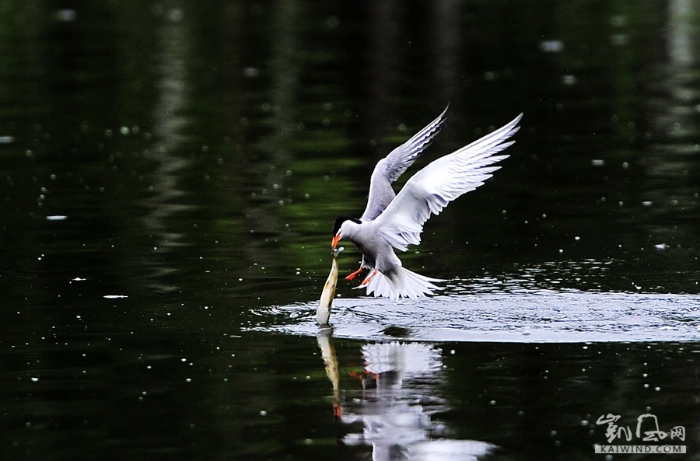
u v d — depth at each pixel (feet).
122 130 76.02
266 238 50.80
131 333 37.70
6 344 36.58
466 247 48.85
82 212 55.52
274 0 134.31
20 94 87.86
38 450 28.35
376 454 27.89
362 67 96.48
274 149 69.77
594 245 48.24
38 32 115.75
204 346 36.32
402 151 40.24
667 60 95.09
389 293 38.34
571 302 40.55
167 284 43.62
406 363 34.50
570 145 68.33
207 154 68.90
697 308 39.60
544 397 31.40
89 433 29.40
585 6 124.67
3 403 31.55
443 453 27.99
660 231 50.03
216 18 123.65
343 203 56.95
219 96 86.84
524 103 80.69
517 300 41.01
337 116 78.74
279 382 33.01
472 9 124.47
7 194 59.41
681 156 64.39
